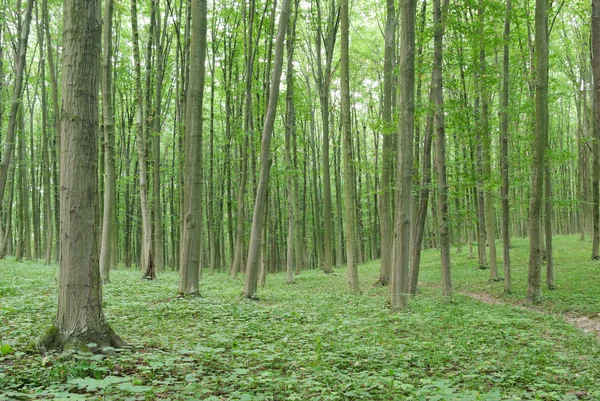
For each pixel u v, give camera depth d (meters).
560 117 34.91
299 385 4.77
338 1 22.03
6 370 4.66
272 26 19.50
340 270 29.66
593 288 14.71
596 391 4.84
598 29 6.54
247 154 24.30
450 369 6.01
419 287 18.16
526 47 20.02
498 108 15.98
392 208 25.36
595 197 21.06
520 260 24.06
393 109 20.69
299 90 25.09
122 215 35.19
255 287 13.23
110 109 15.23
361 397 4.55
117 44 24.23
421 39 14.12
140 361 5.41
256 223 13.33
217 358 5.73
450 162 16.53
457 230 17.02
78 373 4.60
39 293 11.54
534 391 4.97
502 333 8.30
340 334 7.64
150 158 23.23
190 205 11.91
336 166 34.84
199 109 11.96
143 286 14.70
